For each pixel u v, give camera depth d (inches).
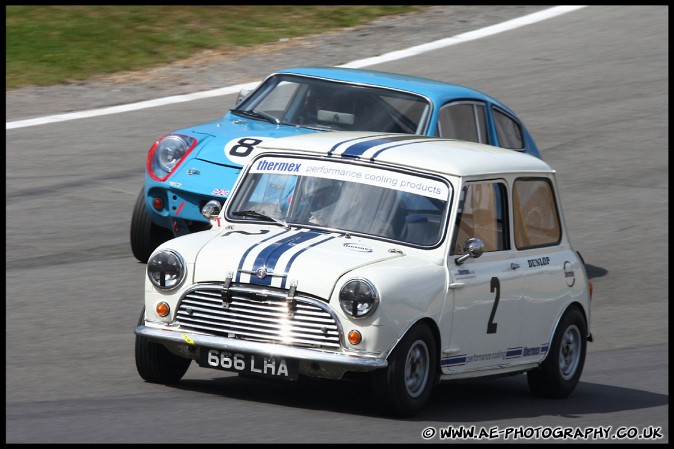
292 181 1161.4
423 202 1114.1
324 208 1131.3
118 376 1155.9
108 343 1298.0
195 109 2632.9
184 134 1603.1
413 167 1135.6
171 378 1120.8
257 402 1071.6
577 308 1251.2
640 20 3499.0
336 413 1048.2
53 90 2763.3
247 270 1037.2
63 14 3353.8
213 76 2915.8
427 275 1055.0
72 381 1131.3
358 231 1107.3
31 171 2162.9
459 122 1660.9
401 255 1075.3
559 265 1222.3
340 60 3043.8
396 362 1015.6
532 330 1179.3
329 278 1017.5
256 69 2974.9
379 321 1005.8
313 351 1011.3
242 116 1665.8
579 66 3053.6
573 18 3538.4
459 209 1108.5
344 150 1165.7
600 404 1198.9
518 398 1216.2
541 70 3009.4
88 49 3070.9
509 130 1774.1
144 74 2923.2
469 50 3181.6
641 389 1269.7
